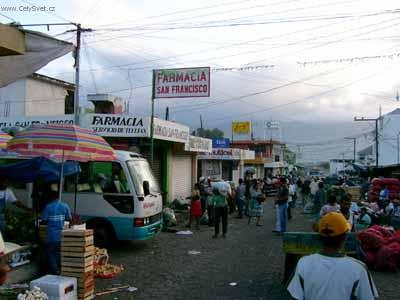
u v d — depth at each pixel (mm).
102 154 8836
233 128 65750
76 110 18016
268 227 17625
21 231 9141
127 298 7742
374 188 27203
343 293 3047
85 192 11945
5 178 10516
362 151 81250
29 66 6691
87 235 7609
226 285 8594
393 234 11086
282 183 15953
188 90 16938
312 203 24500
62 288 6918
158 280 8969
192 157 27609
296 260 8281
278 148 77812
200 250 12289
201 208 17906
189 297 7812
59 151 8430
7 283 7961
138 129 18047
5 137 10016
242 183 21391
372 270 10023
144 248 12516
